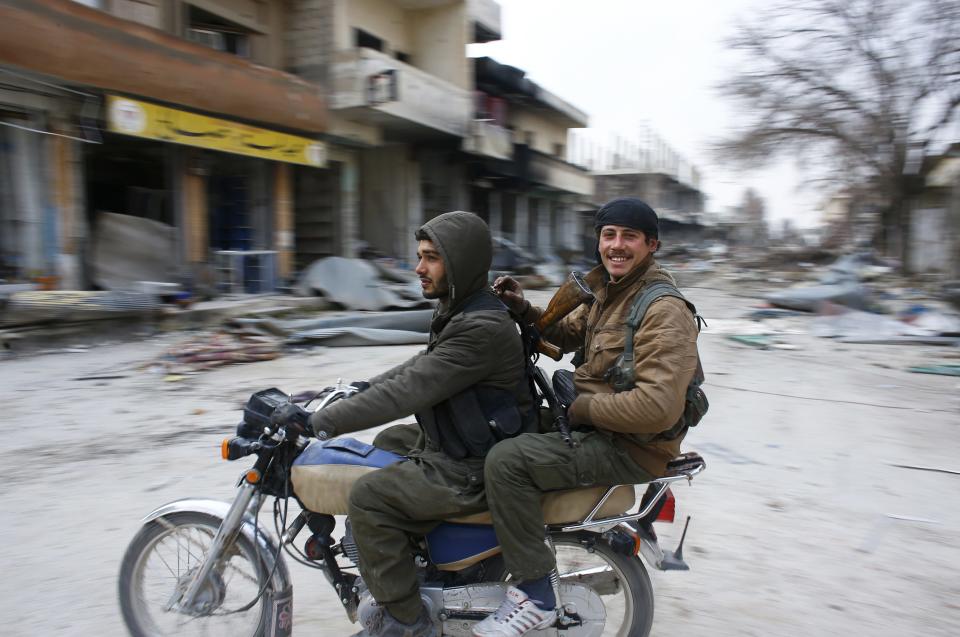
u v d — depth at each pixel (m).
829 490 4.40
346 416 2.11
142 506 3.91
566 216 33.84
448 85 17.83
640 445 2.17
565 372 2.40
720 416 6.18
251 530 2.33
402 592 2.15
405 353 9.23
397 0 18.33
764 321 13.23
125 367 7.81
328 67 14.88
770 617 2.92
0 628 2.73
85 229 10.30
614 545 2.27
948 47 22.27
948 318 11.80
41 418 5.69
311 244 17.00
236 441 2.29
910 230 25.89
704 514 3.99
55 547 3.41
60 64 9.05
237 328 10.22
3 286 8.97
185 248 12.25
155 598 2.55
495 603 2.25
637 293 2.24
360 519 2.14
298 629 2.74
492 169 21.56
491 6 22.20
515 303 2.55
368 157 19.39
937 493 4.38
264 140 12.95
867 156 25.03
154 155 12.17
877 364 8.98
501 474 2.11
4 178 9.42
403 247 19.22
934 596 3.12
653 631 2.80
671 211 60.53
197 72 11.18
